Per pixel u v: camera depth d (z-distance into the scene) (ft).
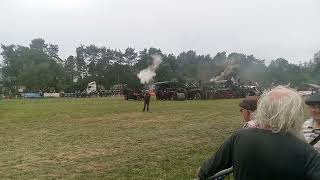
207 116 84.89
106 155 41.60
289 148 9.36
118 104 140.46
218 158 10.21
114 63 375.25
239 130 10.16
